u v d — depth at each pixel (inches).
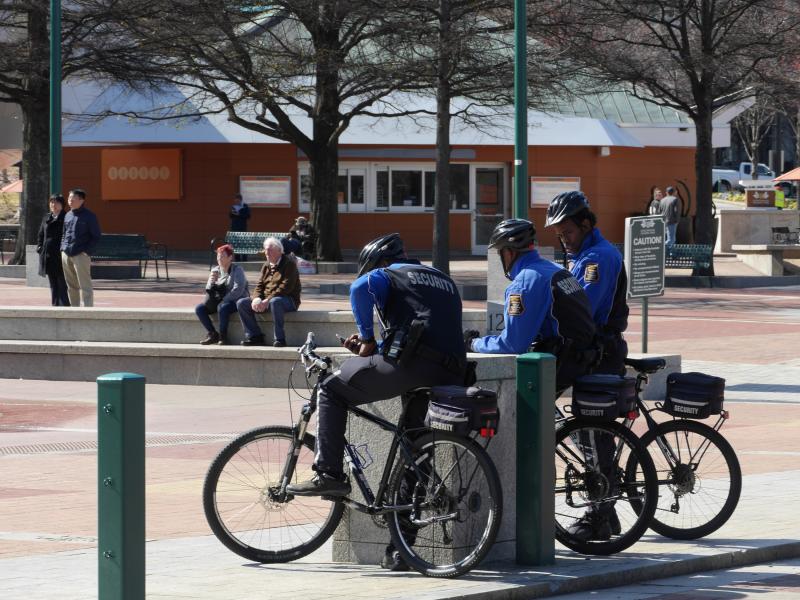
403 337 415.2
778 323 1422.2
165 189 2719.0
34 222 1996.8
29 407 872.9
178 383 978.1
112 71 1991.9
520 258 451.2
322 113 2212.1
